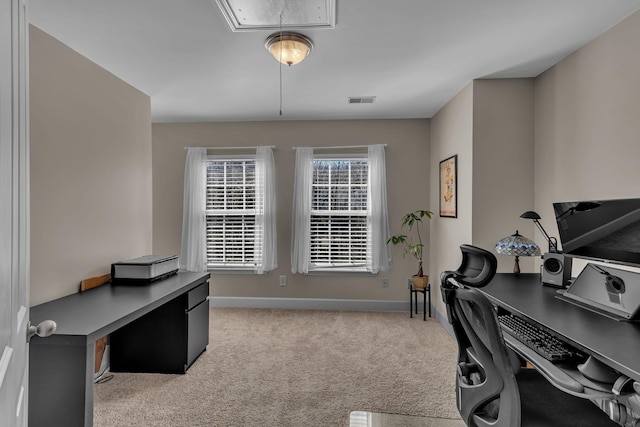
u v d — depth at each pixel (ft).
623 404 3.87
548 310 5.60
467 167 10.76
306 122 15.16
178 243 15.48
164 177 15.49
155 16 7.03
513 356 5.10
